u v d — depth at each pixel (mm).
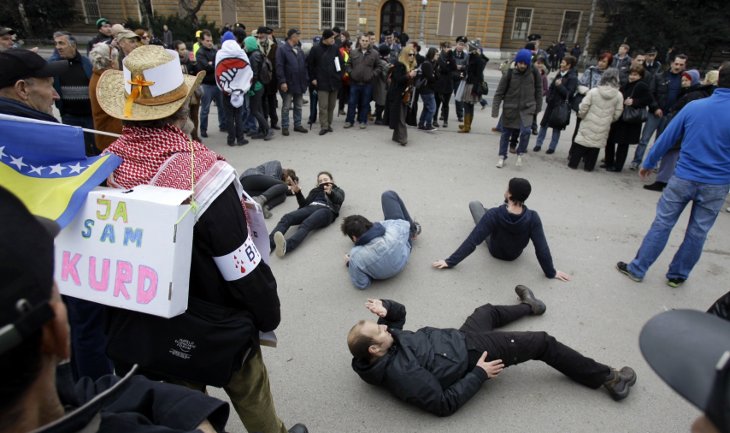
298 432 2346
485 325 3086
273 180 5242
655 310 3672
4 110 2053
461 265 4188
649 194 6109
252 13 26922
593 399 2768
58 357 662
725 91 3383
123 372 1587
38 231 625
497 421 2590
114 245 1397
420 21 26344
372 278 3820
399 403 2699
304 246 4461
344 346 3148
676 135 3627
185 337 1486
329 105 8352
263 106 8320
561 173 6840
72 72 4723
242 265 1527
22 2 23797
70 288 1465
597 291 3885
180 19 23672
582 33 28109
